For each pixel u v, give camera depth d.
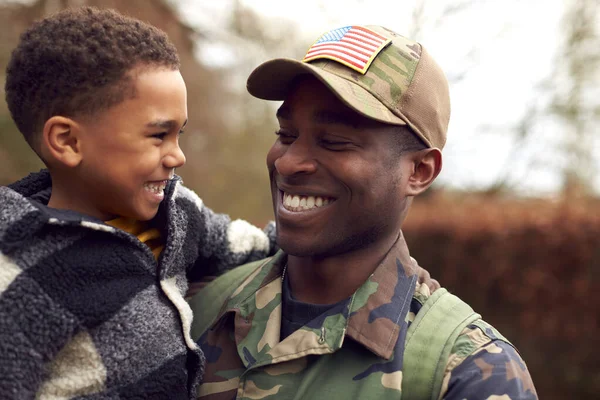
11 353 1.06
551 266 4.58
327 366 1.28
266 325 1.38
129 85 1.23
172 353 1.28
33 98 1.24
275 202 1.43
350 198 1.30
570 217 4.55
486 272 5.06
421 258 5.91
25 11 5.88
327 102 1.29
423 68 1.38
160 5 6.81
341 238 1.33
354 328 1.28
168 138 1.31
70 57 1.21
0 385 1.04
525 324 4.72
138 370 1.21
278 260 1.50
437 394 1.19
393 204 1.36
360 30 1.41
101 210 1.33
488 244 5.06
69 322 1.13
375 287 1.34
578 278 4.43
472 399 1.14
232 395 1.33
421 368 1.21
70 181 1.29
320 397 1.23
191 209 1.53
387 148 1.32
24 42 1.26
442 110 1.42
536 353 4.66
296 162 1.30
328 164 1.30
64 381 1.15
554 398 4.54
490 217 5.23
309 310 1.38
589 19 10.03
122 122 1.23
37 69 1.22
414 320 1.30
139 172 1.26
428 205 7.46
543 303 4.61
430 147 1.39
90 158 1.25
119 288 1.22
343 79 1.30
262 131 10.30
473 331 1.26
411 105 1.34
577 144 9.88
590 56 9.98
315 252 1.33
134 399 1.20
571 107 9.94
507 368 1.17
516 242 4.81
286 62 1.27
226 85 9.31
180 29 7.34
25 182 1.42
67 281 1.16
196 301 1.59
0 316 1.08
